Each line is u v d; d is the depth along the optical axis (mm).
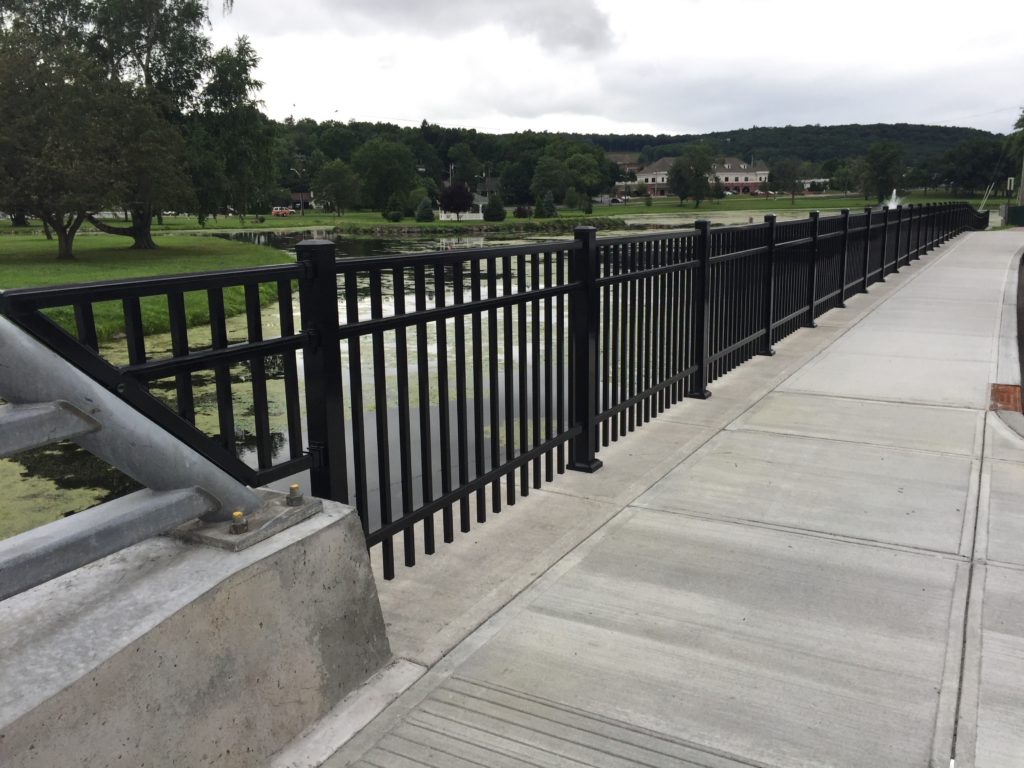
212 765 2008
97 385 1915
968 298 11648
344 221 107125
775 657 2713
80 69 36188
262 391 2469
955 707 2434
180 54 41688
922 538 3678
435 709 2414
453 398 7824
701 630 2889
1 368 1720
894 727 2344
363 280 20625
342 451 2752
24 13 40031
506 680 2572
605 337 4797
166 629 1882
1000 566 3385
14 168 35469
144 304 15734
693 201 175500
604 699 2479
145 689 1830
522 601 3094
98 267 32906
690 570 3367
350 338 2789
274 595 2199
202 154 42062
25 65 35469
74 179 35219
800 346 8391
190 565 2109
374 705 2426
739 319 7242
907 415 5746
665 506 4086
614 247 4832
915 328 9273
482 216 119562
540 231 88312
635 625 2922
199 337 13375
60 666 1708
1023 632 2863
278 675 2207
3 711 1573
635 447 5074
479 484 3748
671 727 2344
